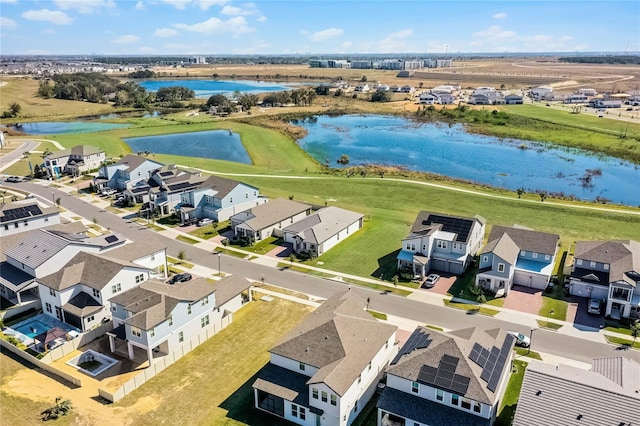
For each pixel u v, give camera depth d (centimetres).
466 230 7131
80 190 11381
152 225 9100
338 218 8494
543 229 8638
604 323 5647
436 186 11288
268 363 4569
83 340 5328
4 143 16212
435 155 15625
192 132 19300
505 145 17100
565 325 5619
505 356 4306
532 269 6569
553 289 6481
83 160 12812
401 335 5416
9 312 5825
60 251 6250
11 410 4250
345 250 7894
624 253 6231
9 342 5253
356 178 12181
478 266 7181
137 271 6031
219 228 8938
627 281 5603
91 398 4450
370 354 4384
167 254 7794
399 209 9881
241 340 5416
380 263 7394
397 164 14388
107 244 6894
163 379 4744
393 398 4006
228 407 4356
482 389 3747
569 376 3678
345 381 3978
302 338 4519
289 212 8969
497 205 9931
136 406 4344
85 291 5791
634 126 18650
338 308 4981
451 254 7038
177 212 9456
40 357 5000
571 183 12481
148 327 4738
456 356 4016
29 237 6769
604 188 12000
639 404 3300
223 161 14175
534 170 13800
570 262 7094
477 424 3684
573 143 16888
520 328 5562
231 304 5972
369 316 5134
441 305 6128
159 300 5131
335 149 16438
